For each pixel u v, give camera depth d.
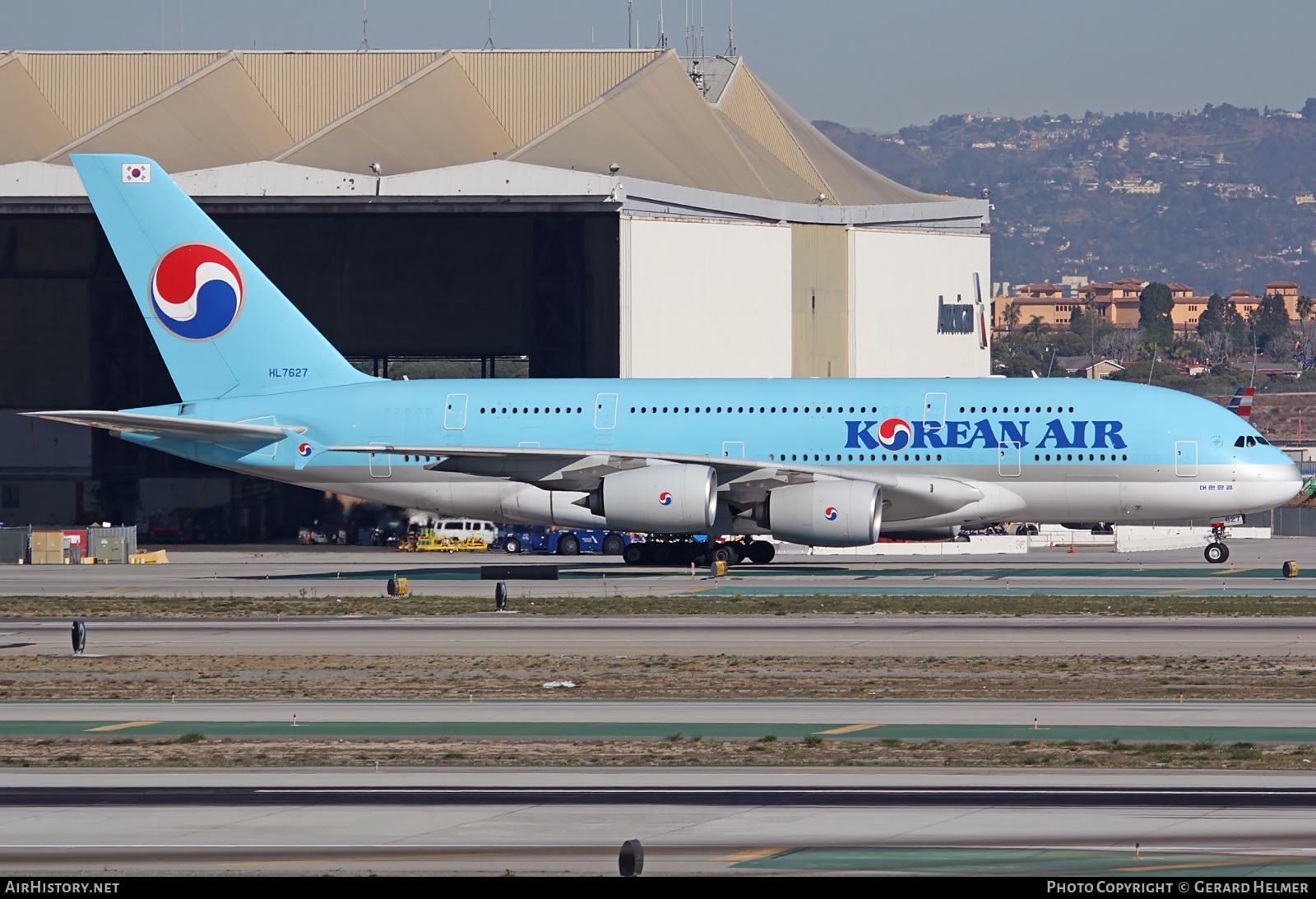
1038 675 125.00
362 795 83.12
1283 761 90.06
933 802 80.50
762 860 69.69
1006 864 68.81
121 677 130.75
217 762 92.88
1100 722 104.00
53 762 93.00
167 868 69.31
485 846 72.44
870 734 100.94
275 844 73.25
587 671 130.00
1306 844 71.50
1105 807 79.06
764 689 119.69
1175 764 89.38
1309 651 136.12
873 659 134.75
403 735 101.81
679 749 95.75
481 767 90.75
